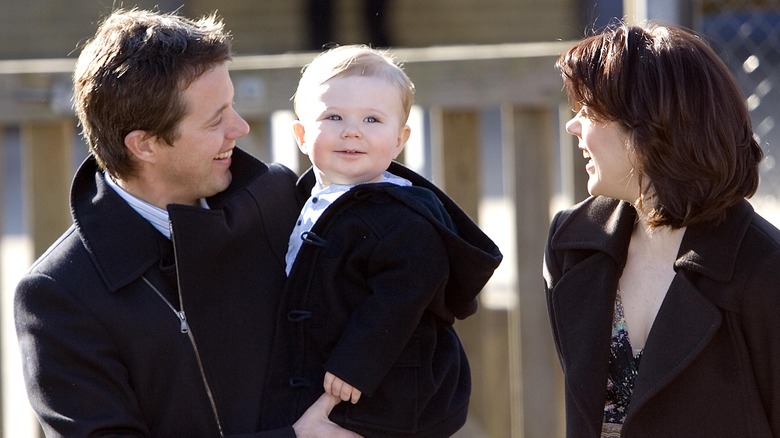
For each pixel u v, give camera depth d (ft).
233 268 27.61
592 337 26.30
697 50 24.75
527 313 44.68
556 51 43.27
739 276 24.41
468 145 44.42
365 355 26.21
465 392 29.48
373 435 27.12
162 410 25.96
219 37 27.45
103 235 26.30
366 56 29.32
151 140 26.48
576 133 26.68
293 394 27.07
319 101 28.96
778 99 54.95
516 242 44.45
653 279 26.35
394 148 29.53
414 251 26.99
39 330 25.16
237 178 28.50
